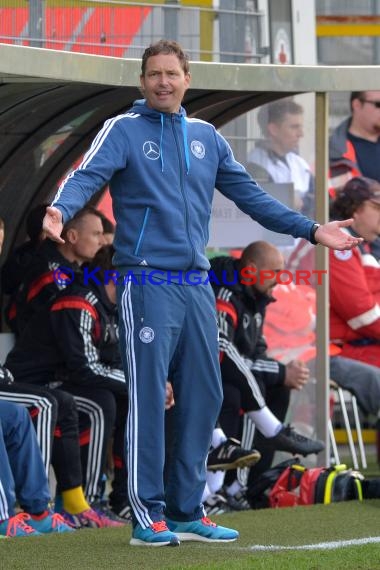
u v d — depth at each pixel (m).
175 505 18.05
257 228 27.33
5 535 19.83
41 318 23.17
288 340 27.44
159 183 17.48
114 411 23.05
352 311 30.88
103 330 23.28
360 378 30.03
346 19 38.59
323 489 23.52
